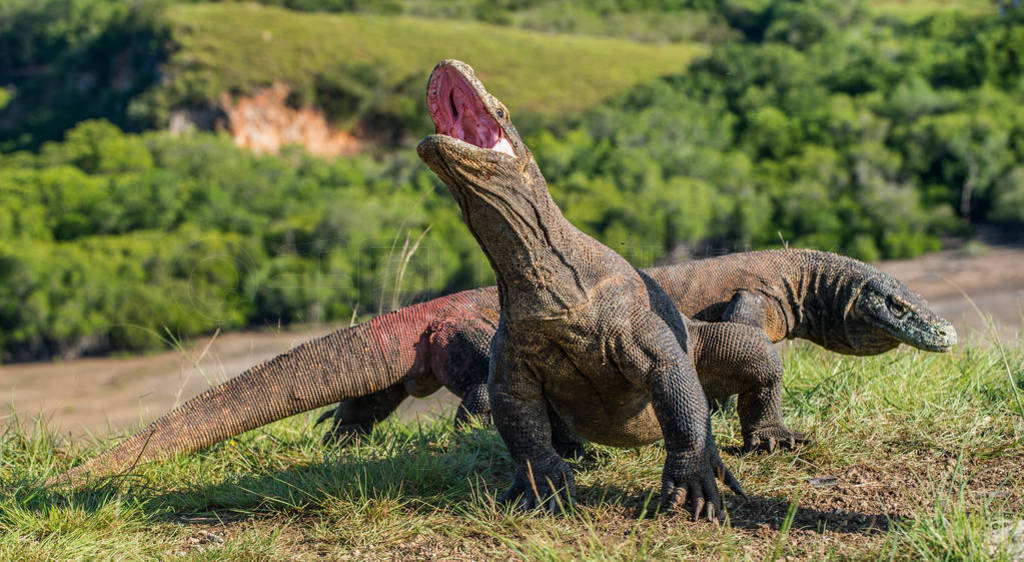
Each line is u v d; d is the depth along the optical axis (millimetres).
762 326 5453
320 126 80250
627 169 46938
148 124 78500
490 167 3281
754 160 53812
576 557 3176
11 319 41188
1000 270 36250
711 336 4266
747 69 66875
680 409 3600
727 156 51312
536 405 3832
